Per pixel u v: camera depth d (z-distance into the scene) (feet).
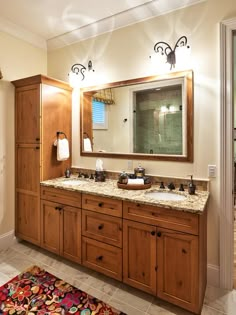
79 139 9.13
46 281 6.59
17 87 8.65
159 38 7.14
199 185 6.58
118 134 8.13
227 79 6.08
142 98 7.55
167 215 5.37
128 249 6.01
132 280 5.98
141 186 6.75
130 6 7.22
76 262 7.16
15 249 8.53
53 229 7.73
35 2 7.02
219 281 6.39
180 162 6.91
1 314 5.37
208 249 6.52
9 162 8.70
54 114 8.57
